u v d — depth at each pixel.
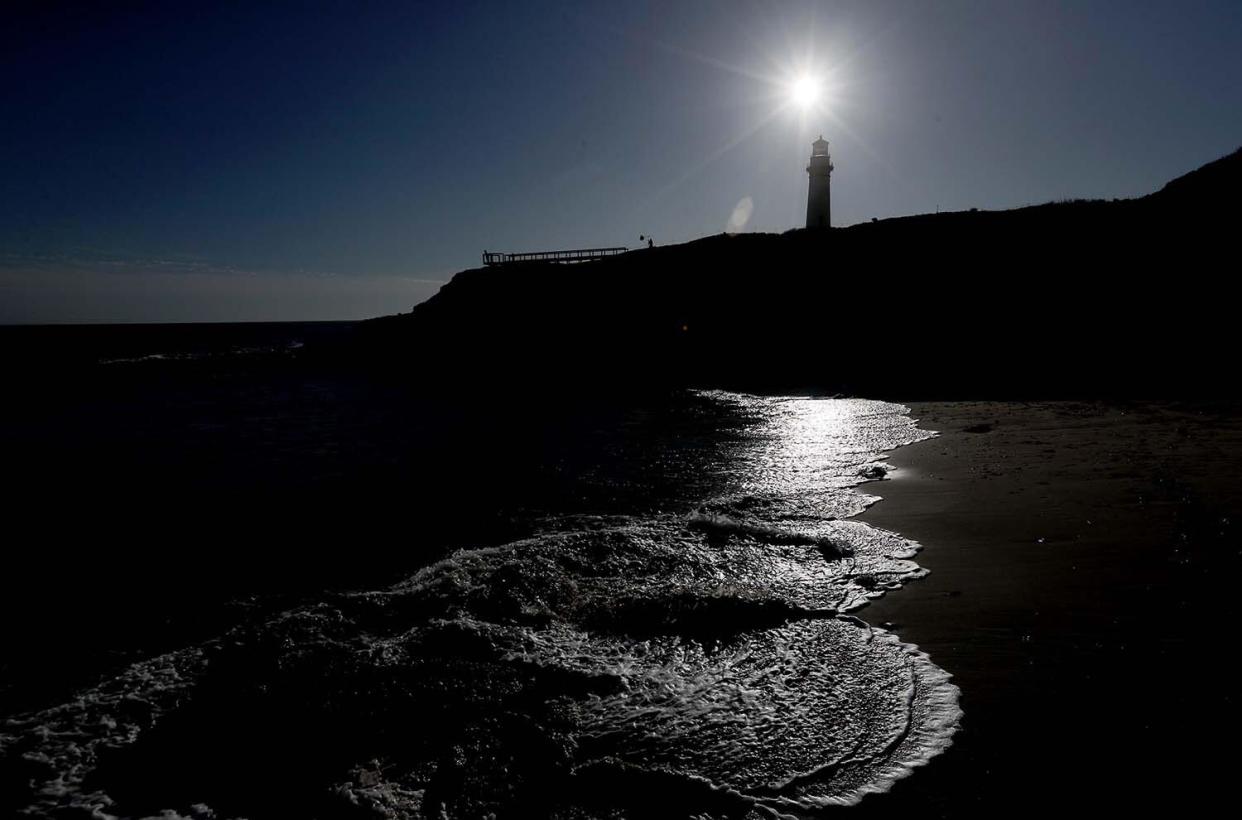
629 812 3.12
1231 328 22.75
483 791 3.28
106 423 21.42
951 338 28.02
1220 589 5.20
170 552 8.22
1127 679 4.02
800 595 5.66
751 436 15.30
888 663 4.42
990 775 3.25
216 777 3.53
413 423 19.98
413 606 5.48
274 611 6.14
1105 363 23.02
